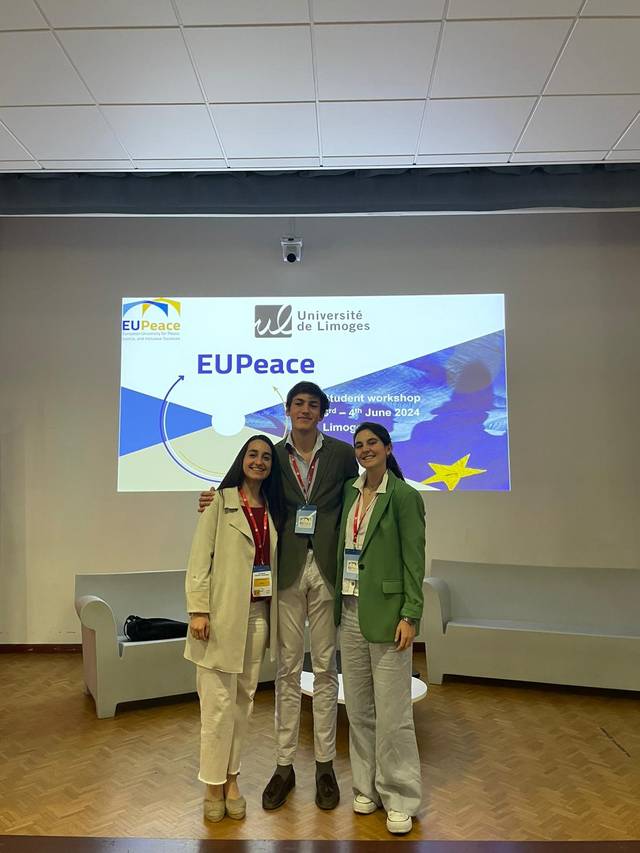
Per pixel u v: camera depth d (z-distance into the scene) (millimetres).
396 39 3383
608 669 4523
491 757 3516
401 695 2816
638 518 5812
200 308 6121
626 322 5977
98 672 4137
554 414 5938
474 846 2607
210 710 2826
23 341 6086
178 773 3322
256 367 6055
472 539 5863
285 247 5938
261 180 5109
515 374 5988
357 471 3170
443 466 5930
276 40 3383
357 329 6070
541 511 5863
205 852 2557
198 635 2805
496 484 5895
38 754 3568
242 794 3082
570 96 3904
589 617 5102
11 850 2570
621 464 5867
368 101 3932
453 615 5324
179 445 5992
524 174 5039
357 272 6121
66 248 6152
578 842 2641
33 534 5910
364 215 5352
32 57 3516
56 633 5824
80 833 2715
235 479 2973
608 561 5797
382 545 2836
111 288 6133
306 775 3293
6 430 6000
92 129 4234
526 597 5262
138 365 6062
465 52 3490
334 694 3033
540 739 3779
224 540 2889
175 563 5879
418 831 2729
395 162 4695
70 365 6066
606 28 3311
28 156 4590
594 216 6086
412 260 6117
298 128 4227
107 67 3598
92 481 5957
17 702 4477
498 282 6074
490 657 4777
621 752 3586
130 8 3168
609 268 6031
